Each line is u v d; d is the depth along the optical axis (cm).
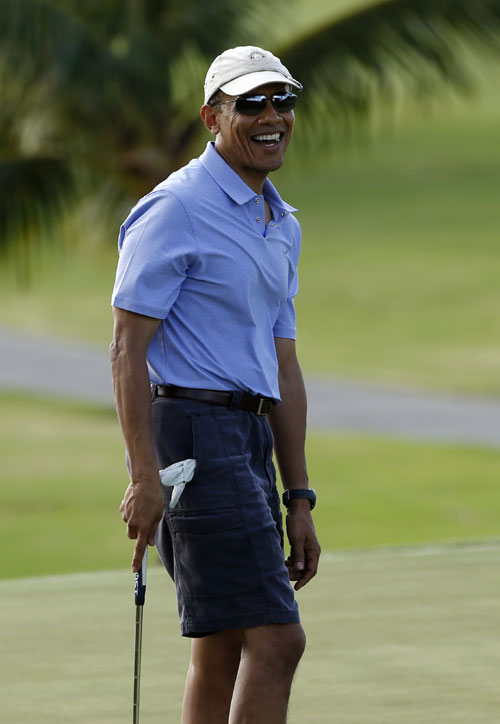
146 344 1098
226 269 1112
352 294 10950
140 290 1088
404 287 11038
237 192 1127
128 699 1444
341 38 3262
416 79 3347
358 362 8769
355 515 4597
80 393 8006
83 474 5591
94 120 3238
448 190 14950
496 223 13262
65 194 3441
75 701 1436
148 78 3133
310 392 7831
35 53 3070
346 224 13650
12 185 3378
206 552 1098
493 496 4925
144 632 1770
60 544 4284
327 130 3403
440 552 2362
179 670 1573
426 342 9331
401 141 17675
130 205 3597
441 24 3250
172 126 3425
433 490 5062
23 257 3541
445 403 7456
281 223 1169
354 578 2128
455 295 10669
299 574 1206
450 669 1557
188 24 3247
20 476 5541
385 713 1377
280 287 1155
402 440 6353
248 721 1084
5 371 8800
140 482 1072
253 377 1124
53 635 1752
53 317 10938
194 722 1184
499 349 9031
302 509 1216
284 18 3384
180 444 1106
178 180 1128
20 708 1405
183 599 1118
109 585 2103
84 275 12475
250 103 1120
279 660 1095
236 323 1123
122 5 3275
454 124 18612
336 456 5909
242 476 1104
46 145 3344
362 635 1736
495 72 3425
